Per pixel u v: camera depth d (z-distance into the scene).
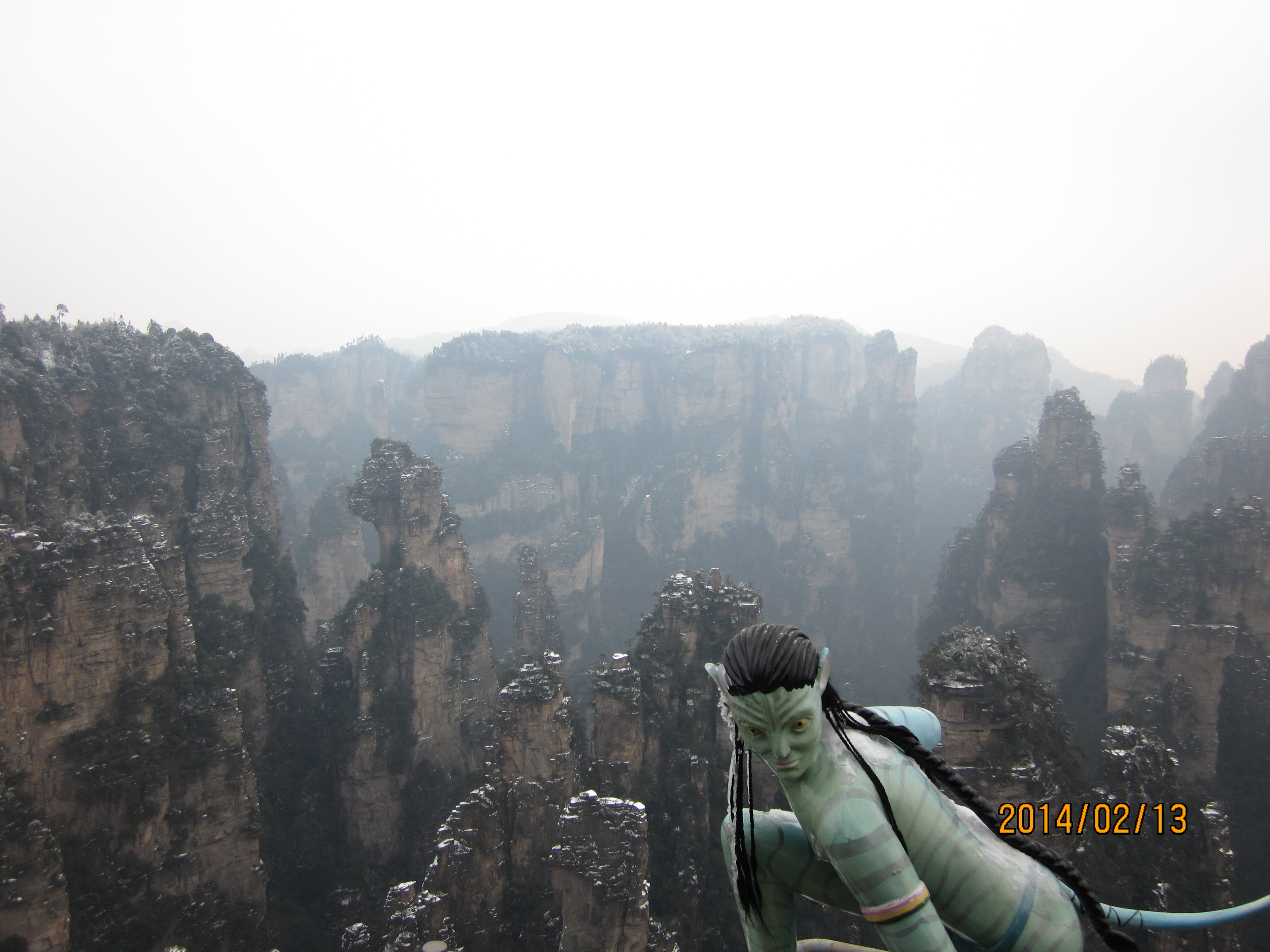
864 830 3.65
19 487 51.28
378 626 66.75
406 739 62.91
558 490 146.50
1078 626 83.94
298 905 53.25
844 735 4.15
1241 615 64.88
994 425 175.50
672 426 154.75
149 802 42.12
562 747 42.78
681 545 143.00
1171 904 33.88
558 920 38.81
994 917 3.94
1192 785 59.72
